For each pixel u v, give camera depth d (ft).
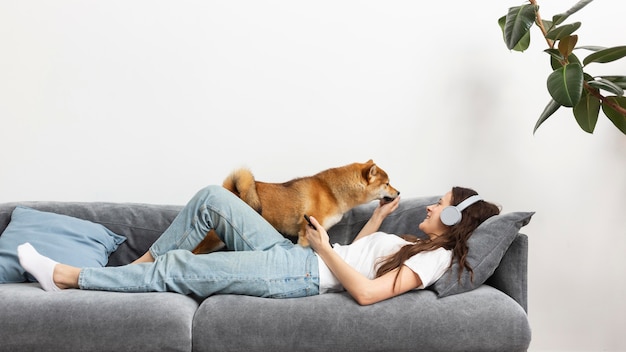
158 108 10.07
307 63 10.09
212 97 10.10
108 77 10.04
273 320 6.61
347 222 9.19
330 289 7.47
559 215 10.02
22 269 7.99
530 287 10.07
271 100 10.09
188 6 10.07
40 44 10.03
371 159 9.57
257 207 8.70
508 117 10.00
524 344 6.68
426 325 6.58
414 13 10.07
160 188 10.09
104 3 10.05
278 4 10.11
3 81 10.03
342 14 10.09
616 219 9.99
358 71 10.09
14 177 10.04
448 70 10.04
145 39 10.06
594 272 10.03
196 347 6.59
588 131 9.04
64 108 10.03
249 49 10.10
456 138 10.03
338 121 10.10
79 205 9.22
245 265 7.29
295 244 8.41
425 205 8.85
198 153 10.09
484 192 10.02
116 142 10.07
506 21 8.32
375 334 6.55
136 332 6.47
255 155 10.10
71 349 6.49
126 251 9.01
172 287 7.26
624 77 8.59
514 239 7.47
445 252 7.22
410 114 10.06
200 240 7.98
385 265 7.25
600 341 10.05
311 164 10.09
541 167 10.00
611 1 9.95
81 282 7.24
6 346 6.48
